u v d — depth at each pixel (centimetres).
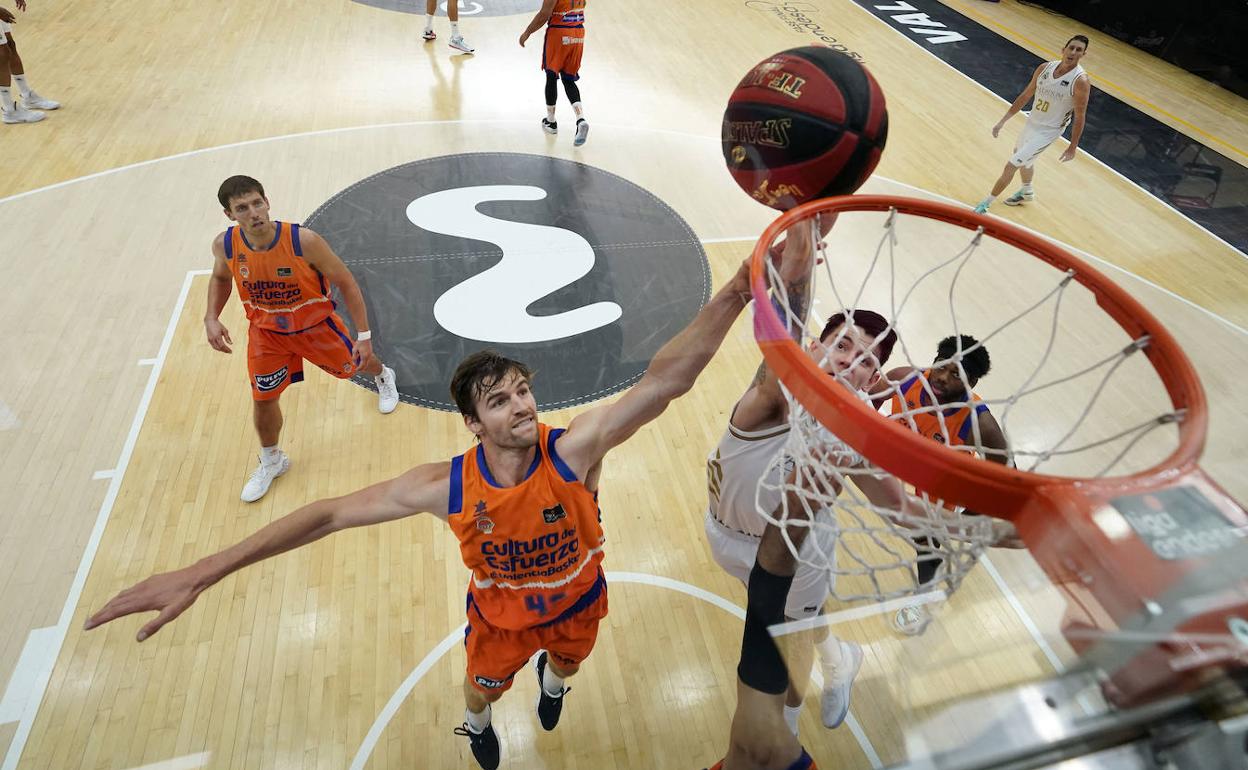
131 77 601
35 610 243
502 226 454
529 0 800
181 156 505
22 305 368
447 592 257
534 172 512
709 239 455
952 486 95
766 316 120
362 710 225
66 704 220
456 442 311
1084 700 79
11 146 498
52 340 348
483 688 190
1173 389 117
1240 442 231
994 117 648
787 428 178
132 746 212
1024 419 291
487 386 149
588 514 161
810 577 148
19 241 412
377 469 297
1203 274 467
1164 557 77
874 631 135
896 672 128
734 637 249
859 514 139
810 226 146
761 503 177
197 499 282
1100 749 76
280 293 261
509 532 157
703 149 556
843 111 134
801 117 136
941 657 113
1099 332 353
